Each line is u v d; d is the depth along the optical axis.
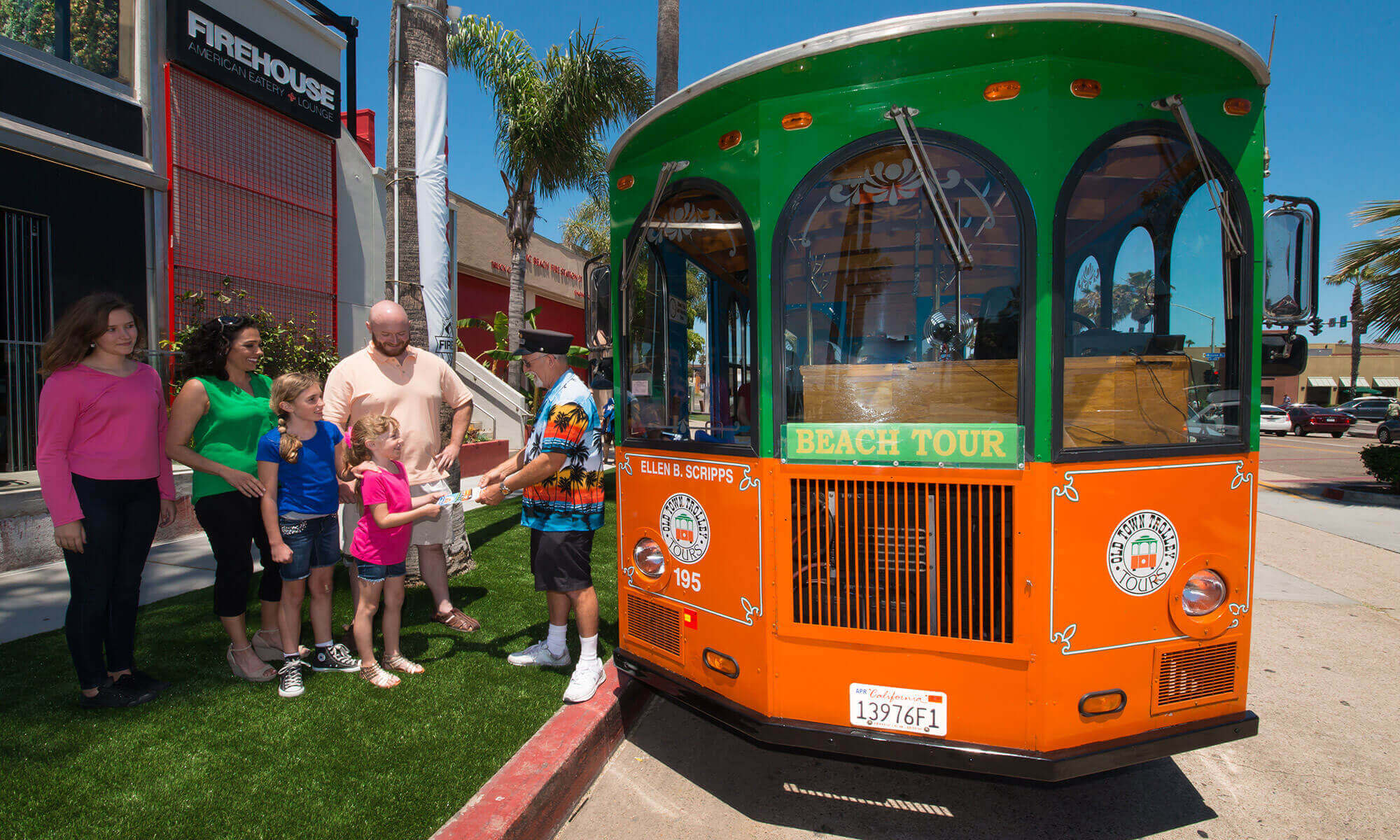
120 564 3.35
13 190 6.36
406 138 5.66
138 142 7.41
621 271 3.41
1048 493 2.35
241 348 3.49
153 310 7.55
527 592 5.24
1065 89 2.37
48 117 6.59
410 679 3.73
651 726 3.76
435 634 4.40
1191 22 2.25
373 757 2.94
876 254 2.60
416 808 2.60
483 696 3.54
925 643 2.49
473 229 18.89
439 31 5.75
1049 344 2.36
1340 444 23.50
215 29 8.08
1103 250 2.54
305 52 9.45
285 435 3.45
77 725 3.11
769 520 2.64
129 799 2.59
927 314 2.59
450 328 5.94
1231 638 2.61
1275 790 3.13
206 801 2.60
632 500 3.32
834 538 2.59
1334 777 3.24
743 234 2.72
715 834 2.80
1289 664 4.59
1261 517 9.64
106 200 7.12
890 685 2.53
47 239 6.62
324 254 9.88
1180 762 3.37
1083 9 2.21
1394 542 8.12
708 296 2.95
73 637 3.22
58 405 3.08
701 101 2.77
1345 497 11.20
